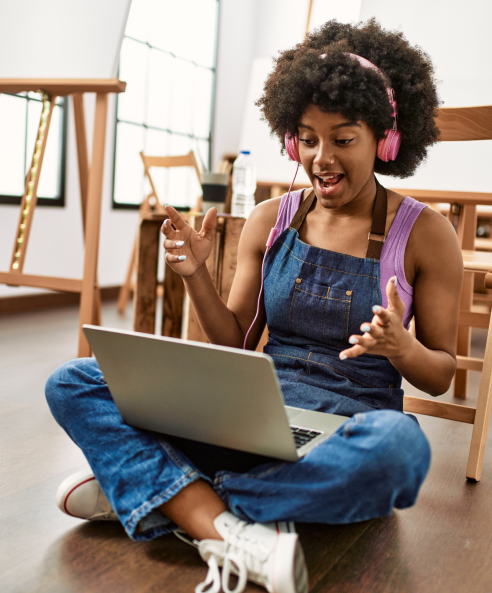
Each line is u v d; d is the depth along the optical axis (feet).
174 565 2.90
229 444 2.86
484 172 6.38
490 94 6.64
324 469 2.61
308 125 3.18
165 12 14.88
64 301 12.03
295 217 3.63
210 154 17.46
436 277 3.39
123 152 13.83
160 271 14.69
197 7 16.12
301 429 2.94
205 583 2.68
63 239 12.03
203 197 6.75
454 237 3.44
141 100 14.35
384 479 2.53
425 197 6.09
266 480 2.76
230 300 3.84
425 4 7.06
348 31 3.51
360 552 3.14
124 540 3.12
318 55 3.20
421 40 7.04
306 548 3.13
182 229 3.34
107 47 6.97
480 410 4.25
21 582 2.71
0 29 7.39
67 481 3.17
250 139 9.15
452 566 3.07
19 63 7.28
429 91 3.52
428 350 3.09
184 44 15.80
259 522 2.73
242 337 3.77
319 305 3.35
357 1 11.12
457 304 3.43
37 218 11.39
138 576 2.79
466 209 6.60
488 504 3.87
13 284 7.16
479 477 4.26
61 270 12.05
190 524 2.86
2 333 8.77
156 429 3.03
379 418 2.67
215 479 2.96
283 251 3.57
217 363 2.56
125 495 2.93
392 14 7.22
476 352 8.94
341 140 3.13
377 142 3.36
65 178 11.94
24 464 4.10
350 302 3.31
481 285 11.23
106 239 13.32
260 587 2.70
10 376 6.41
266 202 3.86
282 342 3.58
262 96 3.76
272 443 2.70
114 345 2.78
